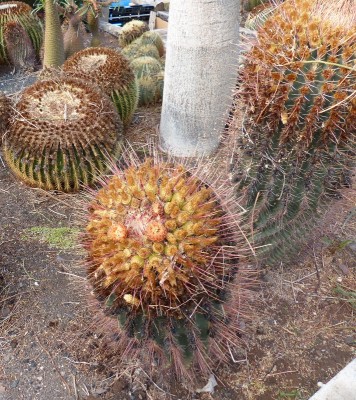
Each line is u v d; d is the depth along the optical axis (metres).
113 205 1.30
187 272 1.25
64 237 2.27
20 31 4.17
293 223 1.86
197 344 1.40
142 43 4.09
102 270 1.32
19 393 1.68
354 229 2.38
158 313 1.29
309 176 1.69
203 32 2.48
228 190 1.57
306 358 1.80
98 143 2.42
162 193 1.27
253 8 5.40
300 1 1.59
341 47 1.48
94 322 1.71
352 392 1.47
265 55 1.56
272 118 1.61
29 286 2.04
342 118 1.53
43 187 2.55
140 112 3.42
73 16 3.97
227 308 1.45
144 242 1.23
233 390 1.68
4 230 2.33
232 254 1.39
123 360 1.70
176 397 1.64
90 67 2.98
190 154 2.78
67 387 1.69
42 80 2.74
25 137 2.38
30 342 1.83
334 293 2.06
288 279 2.11
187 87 2.63
